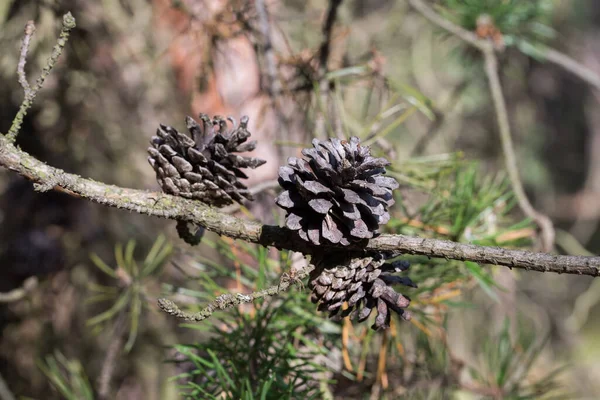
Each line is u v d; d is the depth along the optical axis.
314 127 0.69
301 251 0.51
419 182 0.63
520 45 0.80
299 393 0.57
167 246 0.69
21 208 0.93
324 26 0.73
